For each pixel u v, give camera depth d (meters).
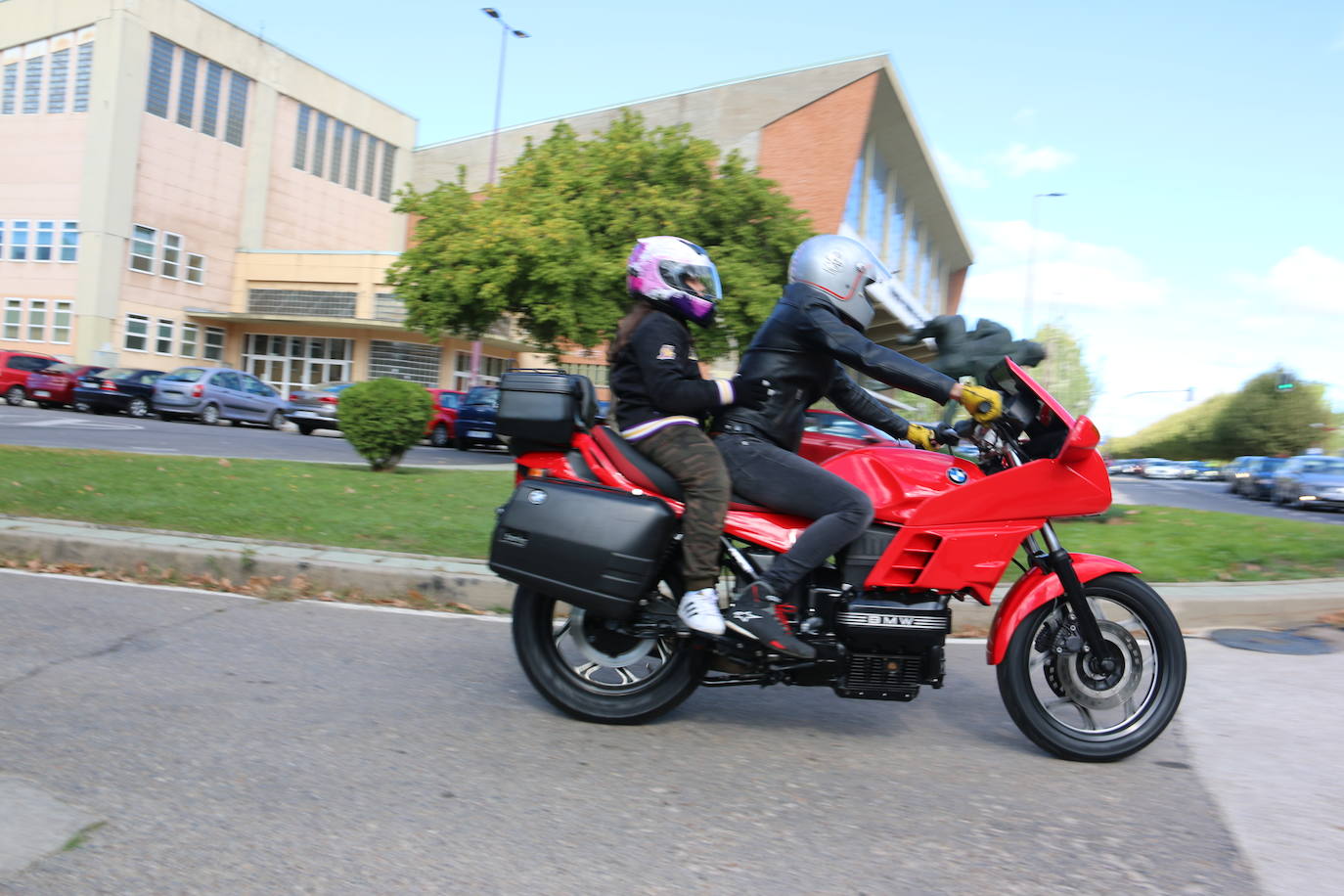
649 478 3.87
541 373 4.04
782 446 3.94
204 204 46.06
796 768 3.65
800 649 3.69
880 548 3.77
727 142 36.16
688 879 2.72
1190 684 5.03
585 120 40.91
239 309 47.50
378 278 44.75
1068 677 3.86
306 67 49.97
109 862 2.66
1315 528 10.25
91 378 28.53
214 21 45.53
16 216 43.56
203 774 3.30
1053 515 3.82
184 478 10.23
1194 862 2.94
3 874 2.56
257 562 6.52
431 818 3.05
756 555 3.89
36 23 43.28
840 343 3.68
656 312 3.89
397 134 55.44
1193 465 71.44
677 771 3.56
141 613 5.49
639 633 3.96
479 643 5.36
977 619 6.31
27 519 7.50
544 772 3.49
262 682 4.39
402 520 8.52
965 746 3.99
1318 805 3.42
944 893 2.70
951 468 3.84
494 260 22.59
